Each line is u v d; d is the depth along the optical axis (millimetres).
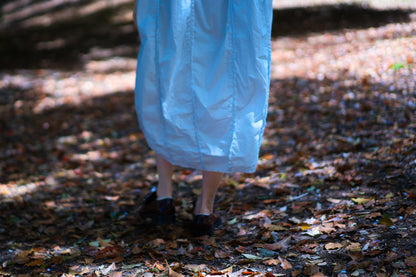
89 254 2447
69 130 5914
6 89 8648
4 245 2654
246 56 2164
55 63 10797
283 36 9727
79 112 6742
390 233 2131
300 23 10586
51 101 7578
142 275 2139
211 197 2512
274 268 2076
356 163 3164
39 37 14047
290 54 8164
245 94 2191
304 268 1994
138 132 5477
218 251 2285
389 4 10664
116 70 9523
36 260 2373
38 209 3289
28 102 7637
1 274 2281
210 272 2088
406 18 8969
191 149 2242
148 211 2596
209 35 2215
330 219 2416
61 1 18594
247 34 2152
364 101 4672
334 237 2234
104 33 13422
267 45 2170
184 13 2174
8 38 14367
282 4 12922
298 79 6395
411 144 3205
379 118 4051
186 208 3037
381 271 1859
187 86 2211
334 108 4723
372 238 2127
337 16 10508
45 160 4750
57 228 2926
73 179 4055
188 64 2205
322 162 3395
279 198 2955
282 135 4352
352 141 3660
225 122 2207
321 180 3049
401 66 5547
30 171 4391
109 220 3014
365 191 2709
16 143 5488
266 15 2148
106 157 4676
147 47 2229
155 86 2240
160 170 2594
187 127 2230
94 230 2811
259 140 2258
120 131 5613
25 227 2939
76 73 9586
